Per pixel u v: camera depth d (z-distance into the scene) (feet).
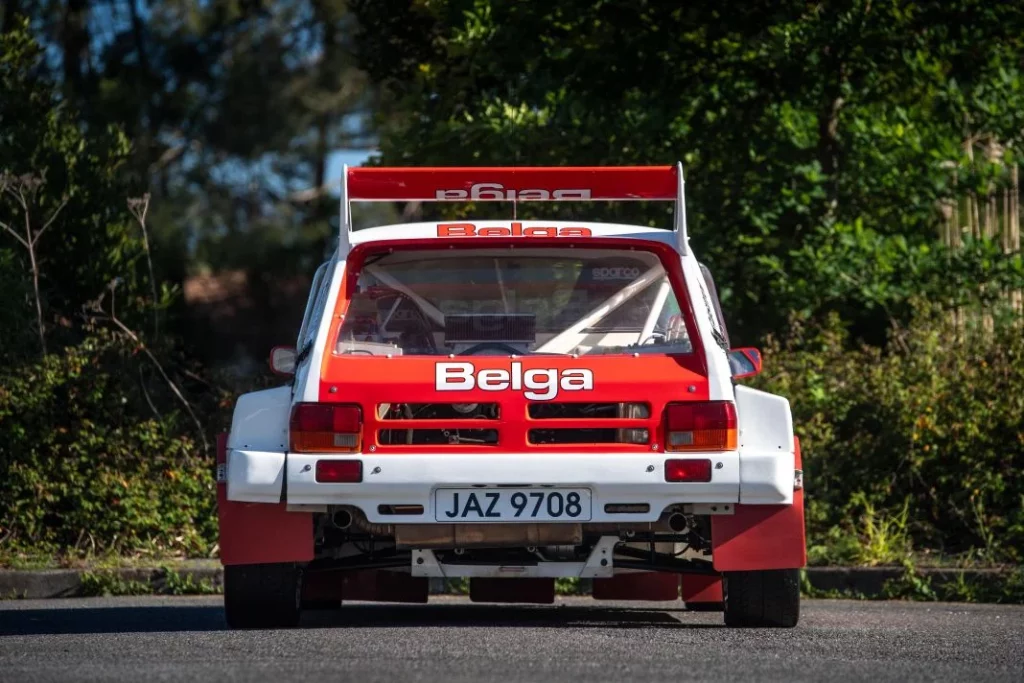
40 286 92.02
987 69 95.55
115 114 201.36
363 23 106.73
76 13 208.33
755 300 96.27
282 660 40.88
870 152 96.99
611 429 47.93
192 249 233.96
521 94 96.99
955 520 76.95
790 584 50.03
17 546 76.38
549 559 49.80
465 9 96.32
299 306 263.70
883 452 78.23
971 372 79.46
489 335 49.98
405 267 51.11
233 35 236.02
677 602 69.21
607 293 50.78
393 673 37.76
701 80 96.27
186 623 56.85
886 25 91.86
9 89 95.09
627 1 92.68
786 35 91.86
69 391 79.87
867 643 46.78
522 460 47.29
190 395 88.28
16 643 48.26
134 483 78.74
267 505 48.93
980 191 96.48
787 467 48.06
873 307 94.12
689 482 47.55
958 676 39.60
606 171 53.31
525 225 52.26
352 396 47.83
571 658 41.24
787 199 95.91
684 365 48.60
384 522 47.60
